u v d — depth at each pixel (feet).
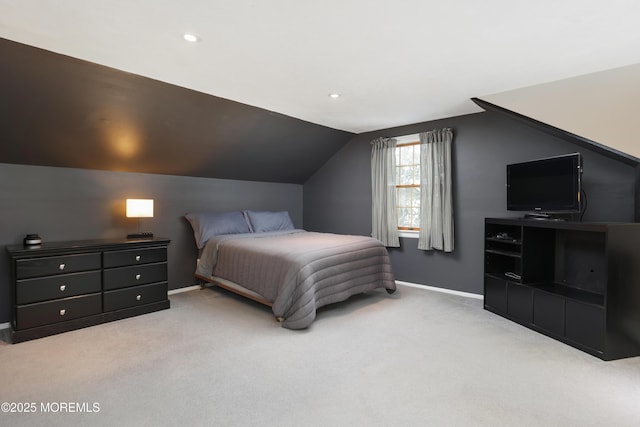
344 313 11.75
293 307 10.32
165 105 11.34
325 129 16.07
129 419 6.04
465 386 7.15
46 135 10.49
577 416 6.17
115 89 10.04
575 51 8.33
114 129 11.37
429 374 7.64
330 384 7.22
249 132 14.24
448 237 14.01
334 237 14.69
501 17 6.78
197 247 15.16
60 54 8.47
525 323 10.53
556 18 6.81
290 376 7.54
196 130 12.95
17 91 8.95
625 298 8.48
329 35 7.52
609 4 6.31
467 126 13.80
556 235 11.08
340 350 8.85
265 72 9.62
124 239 12.55
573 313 9.08
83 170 12.45
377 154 16.30
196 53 8.44
